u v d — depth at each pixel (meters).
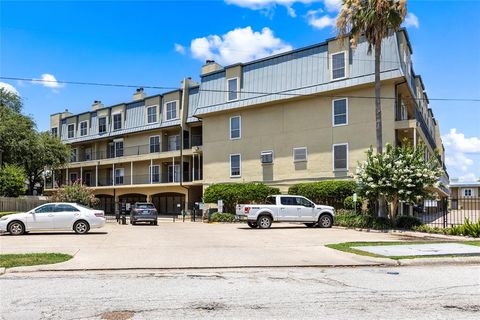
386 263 11.25
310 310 6.52
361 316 6.19
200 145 43.88
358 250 13.05
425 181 21.73
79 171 55.41
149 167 47.66
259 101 33.94
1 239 18.00
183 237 19.00
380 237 18.47
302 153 31.97
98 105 56.31
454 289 8.05
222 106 36.28
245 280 9.08
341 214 26.06
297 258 12.12
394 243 15.08
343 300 7.18
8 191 33.69
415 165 21.94
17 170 35.03
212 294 7.68
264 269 10.62
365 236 19.05
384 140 27.94
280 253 13.16
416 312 6.41
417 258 11.53
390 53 27.84
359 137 29.22
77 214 21.12
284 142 33.12
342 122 30.14
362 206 27.20
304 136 32.00
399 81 27.88
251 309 6.60
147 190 46.94
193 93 44.00
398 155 22.66
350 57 29.61
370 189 22.67
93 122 53.81
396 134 28.28
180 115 43.81
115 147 51.09
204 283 8.76
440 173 22.11
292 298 7.34
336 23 24.50
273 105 34.06
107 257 12.36
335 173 30.17
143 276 9.66
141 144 47.97
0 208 30.20
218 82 37.12
